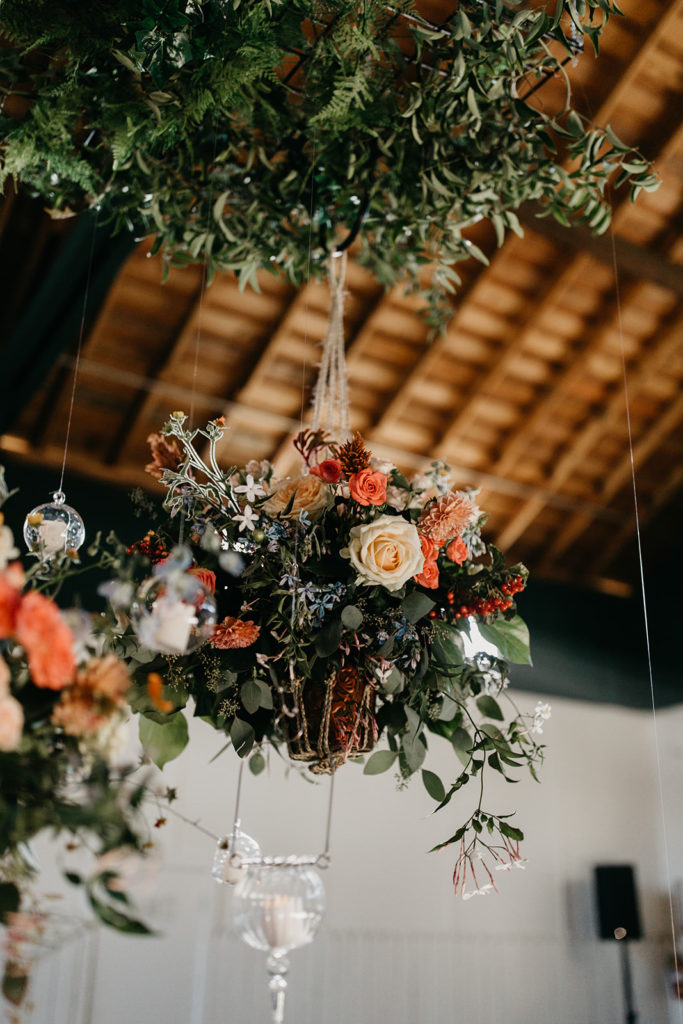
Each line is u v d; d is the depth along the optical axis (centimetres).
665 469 561
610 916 530
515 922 513
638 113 303
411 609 158
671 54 282
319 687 158
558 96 276
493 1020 483
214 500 168
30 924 101
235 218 241
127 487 434
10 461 407
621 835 565
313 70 202
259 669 158
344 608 155
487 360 479
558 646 590
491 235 417
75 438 423
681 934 539
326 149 231
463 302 445
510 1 181
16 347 388
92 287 376
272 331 421
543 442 536
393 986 465
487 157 223
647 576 614
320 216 248
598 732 587
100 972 392
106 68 182
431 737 529
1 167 204
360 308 430
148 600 128
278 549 160
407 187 238
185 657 157
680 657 599
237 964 425
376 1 183
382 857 489
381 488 163
